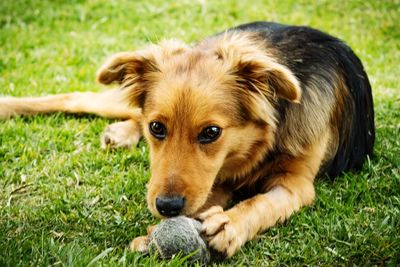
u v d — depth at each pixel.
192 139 0.92
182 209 0.89
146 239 0.91
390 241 0.91
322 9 1.97
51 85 1.46
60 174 1.12
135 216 1.00
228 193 1.05
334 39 1.15
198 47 1.03
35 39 1.74
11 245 0.90
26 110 1.31
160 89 0.94
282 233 0.95
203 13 1.93
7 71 1.52
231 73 0.95
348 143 1.13
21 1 2.02
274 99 0.95
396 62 1.57
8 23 1.85
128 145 1.21
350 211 1.00
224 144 0.94
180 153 0.91
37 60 1.59
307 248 0.92
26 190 1.08
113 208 1.03
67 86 1.46
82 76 1.51
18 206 1.03
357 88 1.15
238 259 0.90
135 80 0.99
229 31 1.13
